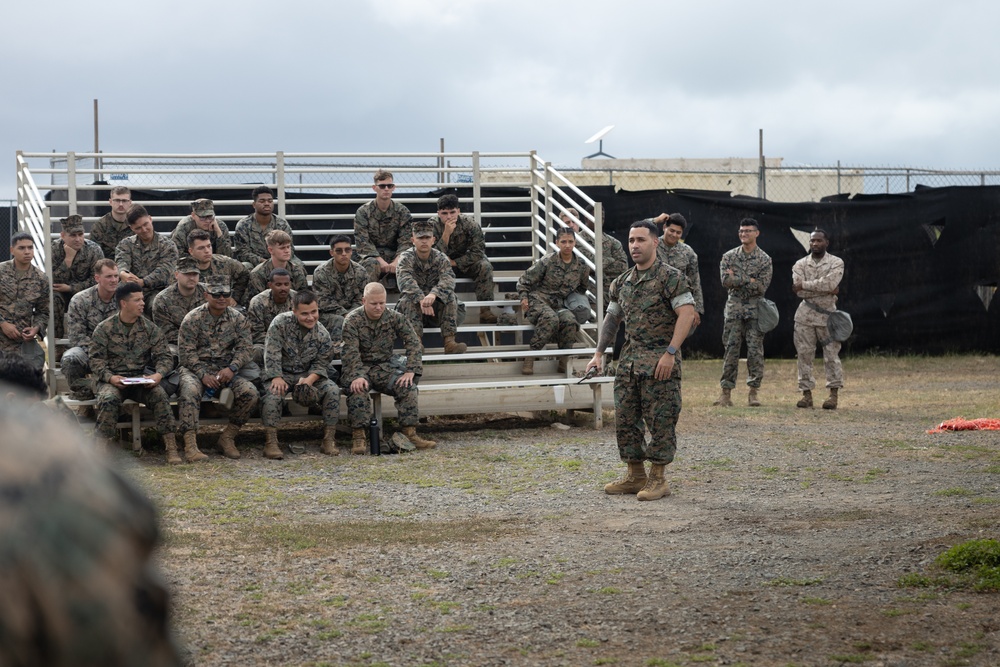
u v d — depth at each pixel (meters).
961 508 6.94
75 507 0.47
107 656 0.47
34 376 4.04
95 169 12.81
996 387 14.38
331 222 14.84
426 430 11.62
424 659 4.34
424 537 6.64
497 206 15.26
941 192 18.02
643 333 7.77
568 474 8.86
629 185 21.14
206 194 14.66
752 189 21.30
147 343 9.81
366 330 10.39
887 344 18.06
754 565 5.64
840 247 17.84
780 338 17.83
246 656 4.41
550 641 4.52
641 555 6.00
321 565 5.96
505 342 13.84
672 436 7.75
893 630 4.46
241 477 8.93
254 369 10.24
